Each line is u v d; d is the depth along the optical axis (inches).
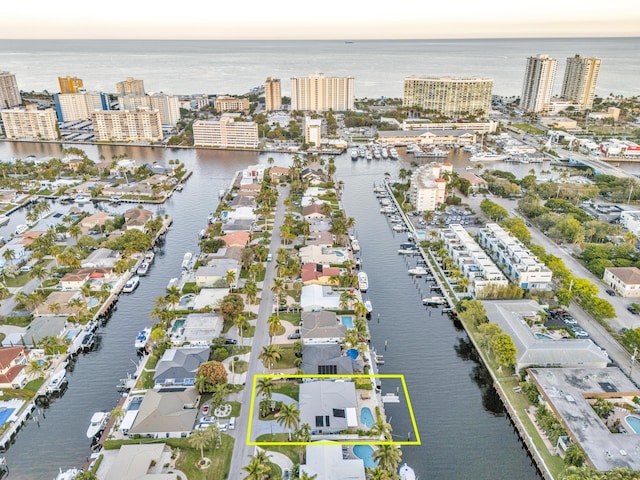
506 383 6072.8
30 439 5403.5
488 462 5123.0
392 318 7677.2
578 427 5064.0
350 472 4598.9
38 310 7504.9
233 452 5032.0
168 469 4830.2
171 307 7682.1
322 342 6766.7
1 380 5994.1
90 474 4505.4
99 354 6825.8
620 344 6786.4
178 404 5521.7
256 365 6338.6
